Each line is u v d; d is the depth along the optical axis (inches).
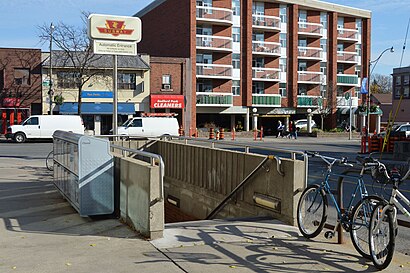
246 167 362.6
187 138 491.5
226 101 1951.3
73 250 245.6
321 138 1840.6
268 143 1456.7
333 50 2293.3
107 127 1750.7
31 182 517.0
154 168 261.3
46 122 1343.5
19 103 1622.8
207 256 229.1
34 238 276.4
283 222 300.0
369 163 228.1
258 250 239.6
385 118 2992.1
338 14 2341.3
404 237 300.7
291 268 212.4
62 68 1651.1
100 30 575.8
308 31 2208.4
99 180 326.3
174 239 259.8
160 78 1800.0
